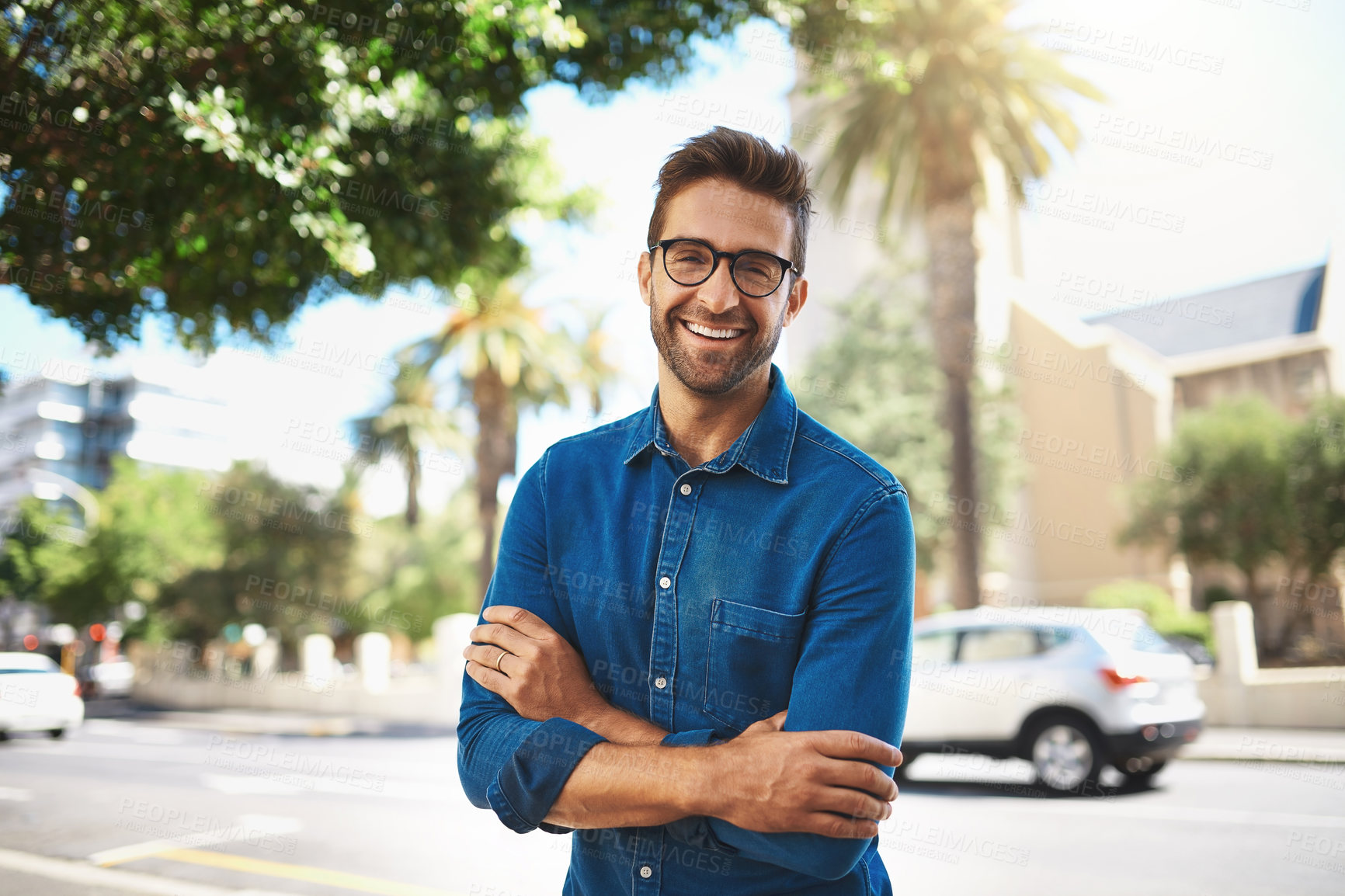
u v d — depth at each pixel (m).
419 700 19.22
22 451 67.38
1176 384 31.66
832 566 1.17
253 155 4.47
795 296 1.38
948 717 8.85
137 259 5.43
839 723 1.10
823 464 1.23
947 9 14.12
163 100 4.30
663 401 1.33
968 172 15.19
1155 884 5.02
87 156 4.58
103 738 16.09
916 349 25.05
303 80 4.71
